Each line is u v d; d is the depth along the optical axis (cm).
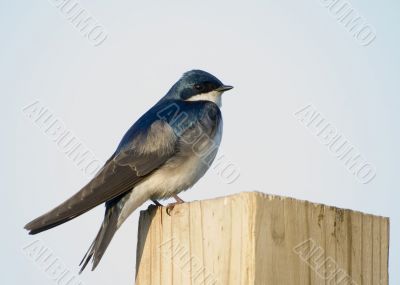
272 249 597
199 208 654
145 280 707
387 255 672
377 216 673
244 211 602
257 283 583
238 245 604
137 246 734
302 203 623
